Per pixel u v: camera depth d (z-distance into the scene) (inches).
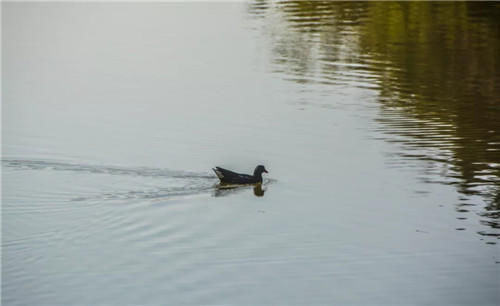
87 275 655.1
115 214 797.9
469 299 626.2
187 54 1683.1
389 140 1097.4
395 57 1649.9
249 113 1236.5
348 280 658.8
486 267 684.7
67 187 879.1
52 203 825.5
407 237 754.2
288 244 733.9
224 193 877.2
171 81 1455.5
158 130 1136.8
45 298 615.2
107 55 1679.4
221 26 1990.7
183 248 718.5
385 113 1243.8
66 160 980.6
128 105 1283.2
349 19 2039.9
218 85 1423.5
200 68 1555.1
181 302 611.2
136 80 1462.8
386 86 1419.8
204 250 714.2
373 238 750.5
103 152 1019.3
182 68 1556.3
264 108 1267.2
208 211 818.2
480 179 927.7
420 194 879.7
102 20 2112.5
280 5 2287.2
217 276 660.1
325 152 1043.3
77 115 1219.9
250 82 1448.1
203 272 667.4
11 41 1829.5
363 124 1179.9
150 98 1330.0
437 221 796.0
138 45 1784.0
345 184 916.0
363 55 1669.5
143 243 727.1
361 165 987.3
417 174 951.0
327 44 1769.2
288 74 1508.4
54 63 1605.6
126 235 746.2
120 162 975.0
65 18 2142.0
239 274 665.6
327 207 840.3
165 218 791.7
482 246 730.2
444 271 678.5
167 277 656.4
